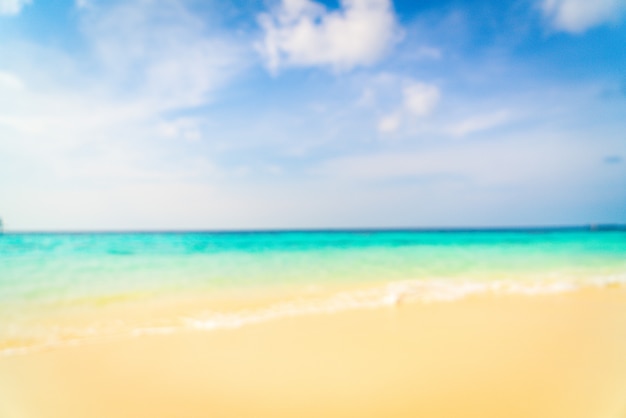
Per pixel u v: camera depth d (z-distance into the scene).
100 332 5.49
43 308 6.55
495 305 6.95
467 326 5.77
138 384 4.04
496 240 19.62
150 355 4.72
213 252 12.70
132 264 10.11
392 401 3.64
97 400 3.71
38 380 4.09
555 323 5.94
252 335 5.38
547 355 4.70
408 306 6.88
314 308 6.75
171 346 5.00
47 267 9.29
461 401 3.63
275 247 15.02
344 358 4.61
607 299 7.42
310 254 12.97
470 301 7.26
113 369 4.34
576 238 21.08
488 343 5.06
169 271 9.52
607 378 4.11
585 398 3.71
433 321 6.02
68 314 6.27
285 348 4.93
